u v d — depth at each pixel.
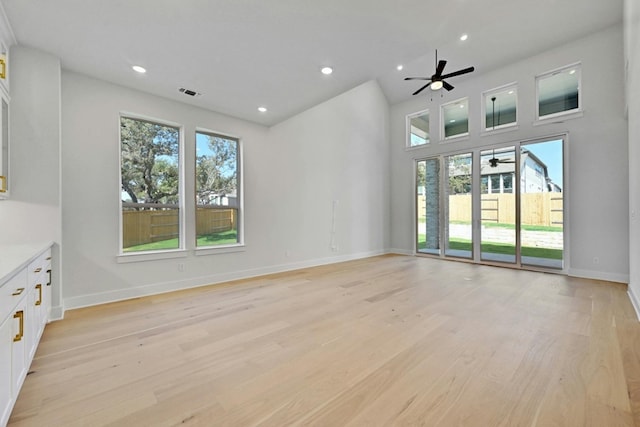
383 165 7.55
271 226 5.11
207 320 2.87
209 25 2.34
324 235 6.05
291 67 3.05
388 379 1.84
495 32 5.21
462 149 6.34
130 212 3.69
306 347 2.29
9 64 2.60
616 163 4.47
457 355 2.14
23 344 1.71
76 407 1.57
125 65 2.99
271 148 5.12
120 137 3.55
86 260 3.27
